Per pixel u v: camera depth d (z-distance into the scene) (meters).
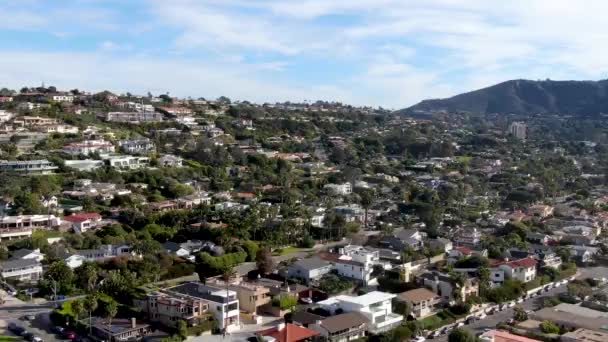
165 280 193.00
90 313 154.38
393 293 185.12
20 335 146.00
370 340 156.12
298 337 145.75
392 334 154.88
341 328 151.88
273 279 198.88
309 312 165.25
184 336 149.25
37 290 178.75
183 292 168.88
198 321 154.75
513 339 151.38
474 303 186.38
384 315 166.75
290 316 164.25
